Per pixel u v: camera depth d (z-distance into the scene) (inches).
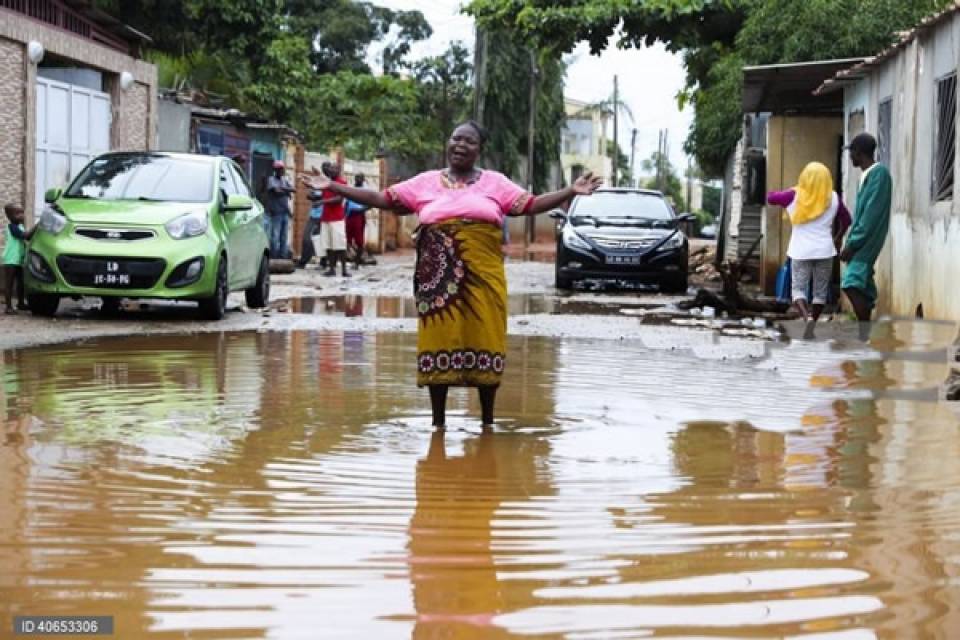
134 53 886.4
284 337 486.3
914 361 425.1
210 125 1090.1
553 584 166.7
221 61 1241.4
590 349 459.2
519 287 881.5
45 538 186.5
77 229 548.7
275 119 1358.3
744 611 155.3
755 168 984.9
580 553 181.9
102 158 611.8
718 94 996.6
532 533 193.3
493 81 2060.8
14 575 168.6
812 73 709.3
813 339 497.0
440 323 286.4
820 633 147.5
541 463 249.6
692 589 164.2
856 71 650.2
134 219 552.4
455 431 285.6
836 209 537.3
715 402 334.3
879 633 147.6
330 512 205.5
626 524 199.6
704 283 993.5
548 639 145.7
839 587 165.3
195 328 520.1
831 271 539.2
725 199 1195.3
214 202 585.3
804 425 299.3
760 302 634.8
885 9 772.6
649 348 464.4
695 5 920.3
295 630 148.4
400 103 1973.4
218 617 152.7
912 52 562.3
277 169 1051.3
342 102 1916.8
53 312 563.2
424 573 171.2
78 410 303.9
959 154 480.4
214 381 358.3
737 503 215.2
